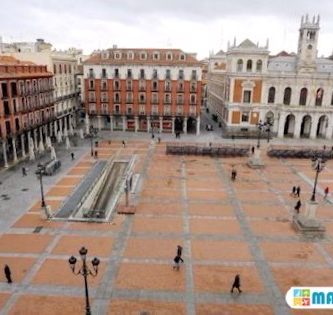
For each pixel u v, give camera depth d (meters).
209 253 31.08
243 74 80.69
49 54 77.06
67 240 33.16
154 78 81.88
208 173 55.03
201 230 35.50
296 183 51.03
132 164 59.34
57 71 80.81
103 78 82.88
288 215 39.66
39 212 39.38
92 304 24.27
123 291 25.70
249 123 84.12
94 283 26.55
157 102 83.44
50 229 35.34
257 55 79.75
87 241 32.97
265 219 38.44
